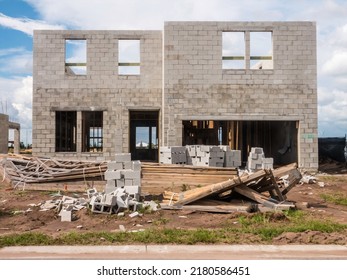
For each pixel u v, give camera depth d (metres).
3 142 35.69
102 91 25.66
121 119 25.64
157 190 16.06
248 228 10.03
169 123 24.16
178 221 11.12
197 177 16.11
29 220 11.23
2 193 16.67
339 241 8.80
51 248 8.25
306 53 24.38
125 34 25.80
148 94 25.81
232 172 16.02
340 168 28.28
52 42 25.58
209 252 7.96
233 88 24.27
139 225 10.70
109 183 14.55
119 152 25.45
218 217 11.61
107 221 11.13
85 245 8.50
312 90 24.36
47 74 25.55
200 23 24.34
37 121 25.41
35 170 18.22
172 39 24.33
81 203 12.88
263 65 27.73
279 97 24.27
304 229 9.58
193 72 24.28
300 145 24.23
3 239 8.75
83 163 18.42
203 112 24.20
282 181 14.85
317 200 15.23
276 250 8.12
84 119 27.36
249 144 30.25
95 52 25.66
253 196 12.60
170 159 20.58
